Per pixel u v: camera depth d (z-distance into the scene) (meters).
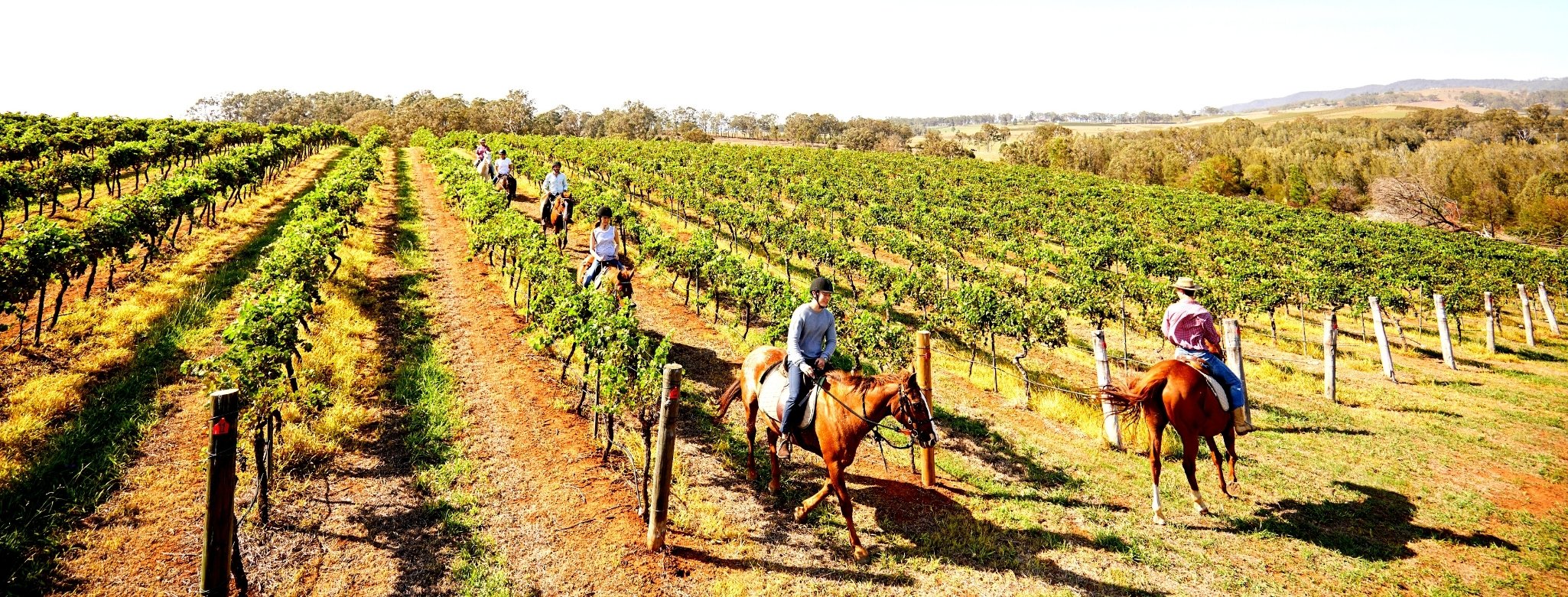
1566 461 10.13
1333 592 6.64
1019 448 9.80
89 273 13.18
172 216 15.02
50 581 5.55
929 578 6.55
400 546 6.46
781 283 14.87
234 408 4.83
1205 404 7.96
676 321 15.11
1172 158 88.44
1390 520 8.15
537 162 38.47
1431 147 69.94
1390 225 44.34
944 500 8.10
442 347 11.77
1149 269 25.11
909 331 17.19
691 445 9.00
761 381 7.92
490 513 7.11
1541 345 20.36
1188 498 8.53
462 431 8.80
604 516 7.18
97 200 20.98
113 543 6.05
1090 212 42.69
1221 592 6.56
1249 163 88.50
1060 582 6.57
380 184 32.56
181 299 12.20
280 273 11.34
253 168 23.92
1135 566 6.92
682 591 6.15
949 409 11.19
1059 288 17.56
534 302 12.05
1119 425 10.12
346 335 11.48
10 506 6.32
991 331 12.98
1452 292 20.84
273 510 6.76
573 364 11.57
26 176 16.45
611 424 8.17
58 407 7.99
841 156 74.19
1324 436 10.91
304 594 5.71
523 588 6.04
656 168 45.50
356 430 8.54
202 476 7.22
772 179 43.62
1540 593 6.68
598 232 12.82
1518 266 28.55
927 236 29.47
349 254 17.00
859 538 7.15
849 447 6.80
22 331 9.44
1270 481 9.05
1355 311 20.05
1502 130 113.50
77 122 37.12
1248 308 19.56
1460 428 11.52
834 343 7.69
